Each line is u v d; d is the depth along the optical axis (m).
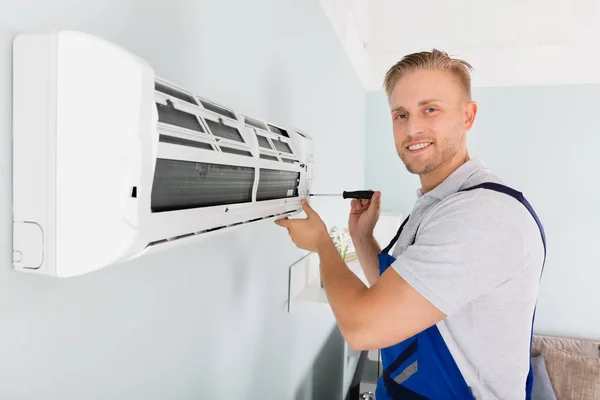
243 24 0.87
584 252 2.74
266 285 1.09
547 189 2.78
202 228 0.52
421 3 1.96
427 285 0.59
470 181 0.78
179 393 0.71
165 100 0.45
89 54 0.35
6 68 0.38
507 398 0.71
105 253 0.37
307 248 0.81
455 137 0.80
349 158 2.21
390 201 2.99
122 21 0.54
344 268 0.72
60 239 0.36
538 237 0.67
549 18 2.16
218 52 0.77
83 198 0.36
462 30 2.36
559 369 2.55
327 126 1.66
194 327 0.75
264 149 0.70
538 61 2.71
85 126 0.35
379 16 2.14
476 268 0.60
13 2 0.39
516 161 2.80
